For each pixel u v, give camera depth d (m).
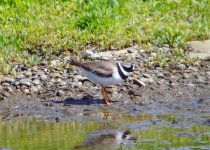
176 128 12.34
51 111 14.14
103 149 11.08
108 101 14.68
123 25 19.44
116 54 17.73
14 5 20.31
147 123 12.80
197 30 19.11
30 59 17.05
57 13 20.05
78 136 11.96
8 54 17.44
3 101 14.95
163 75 16.39
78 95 15.24
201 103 14.48
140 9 20.48
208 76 16.41
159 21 19.89
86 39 18.42
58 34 18.64
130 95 15.18
